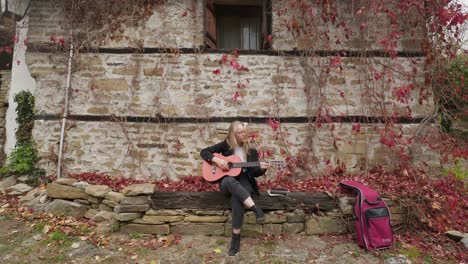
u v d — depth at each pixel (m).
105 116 4.76
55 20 4.83
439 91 4.80
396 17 4.82
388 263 3.06
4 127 6.16
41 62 4.80
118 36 4.81
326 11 4.79
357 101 4.83
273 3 4.87
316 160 4.76
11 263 2.98
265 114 4.80
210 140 4.77
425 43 4.73
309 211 3.72
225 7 5.72
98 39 4.81
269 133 4.79
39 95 4.78
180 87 4.79
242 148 3.59
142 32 4.82
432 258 3.20
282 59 4.83
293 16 4.79
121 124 4.75
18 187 4.48
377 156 4.79
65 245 3.30
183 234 3.59
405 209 3.77
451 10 4.48
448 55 4.72
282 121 4.80
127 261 3.06
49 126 4.75
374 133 4.81
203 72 4.80
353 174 4.76
